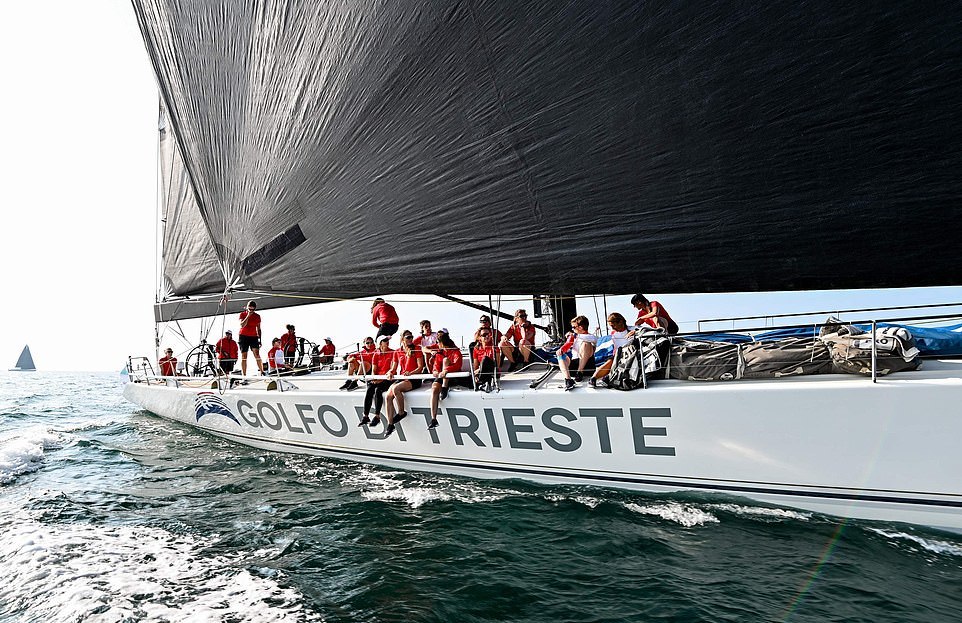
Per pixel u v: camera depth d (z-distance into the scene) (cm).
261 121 544
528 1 360
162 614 279
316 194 514
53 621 276
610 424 428
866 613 264
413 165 446
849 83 284
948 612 264
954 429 319
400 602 287
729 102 315
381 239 484
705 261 345
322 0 454
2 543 387
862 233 297
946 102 264
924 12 259
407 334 557
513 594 292
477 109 402
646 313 487
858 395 343
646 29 328
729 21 304
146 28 662
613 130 354
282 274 588
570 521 394
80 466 655
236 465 632
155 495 514
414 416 532
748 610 268
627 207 362
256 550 368
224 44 561
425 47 408
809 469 362
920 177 277
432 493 477
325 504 464
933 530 335
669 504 410
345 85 460
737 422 381
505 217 414
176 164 1049
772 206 317
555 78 365
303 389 666
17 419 1191
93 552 368
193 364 946
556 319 727
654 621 261
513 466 482
